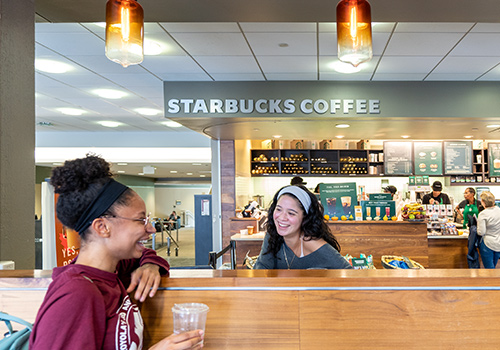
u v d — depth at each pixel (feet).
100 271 3.47
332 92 17.92
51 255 11.03
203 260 27.89
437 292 4.45
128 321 3.50
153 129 31.86
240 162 27.27
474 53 14.37
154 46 13.73
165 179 85.81
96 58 15.10
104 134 33.42
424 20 9.61
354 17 7.45
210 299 4.56
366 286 4.47
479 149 29.60
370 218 18.56
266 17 9.50
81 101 22.04
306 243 6.82
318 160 29.68
